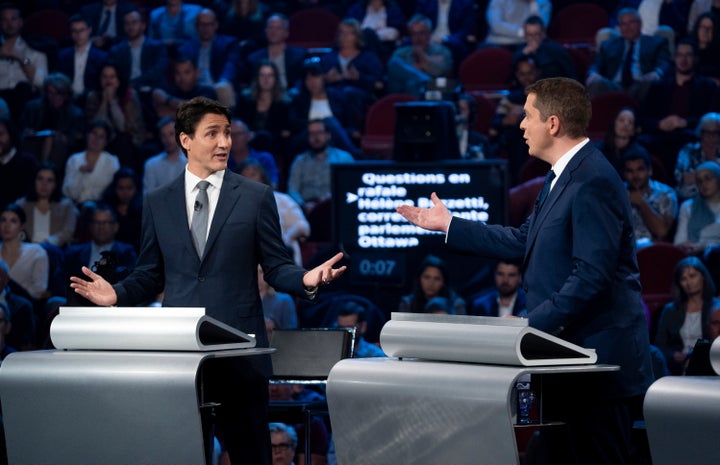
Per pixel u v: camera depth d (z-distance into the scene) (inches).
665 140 546.6
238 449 224.8
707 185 493.7
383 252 466.3
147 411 193.5
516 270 448.1
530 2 658.8
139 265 239.0
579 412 211.5
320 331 275.6
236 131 559.8
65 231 562.6
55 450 203.6
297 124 600.4
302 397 388.8
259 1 703.1
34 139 615.2
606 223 212.2
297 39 698.2
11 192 582.6
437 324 195.3
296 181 567.5
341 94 609.0
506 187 450.6
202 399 201.3
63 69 673.0
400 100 588.4
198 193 233.3
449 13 670.5
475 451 180.1
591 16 656.4
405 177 461.4
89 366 198.5
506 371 179.5
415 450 189.0
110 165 587.5
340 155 569.0
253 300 231.5
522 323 185.8
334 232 472.4
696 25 581.6
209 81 658.8
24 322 482.3
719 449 179.3
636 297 220.2
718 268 465.7
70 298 276.8
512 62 609.3
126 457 196.9
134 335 198.5
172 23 688.4
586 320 216.5
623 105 558.3
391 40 671.1
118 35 693.9
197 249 230.7
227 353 195.3
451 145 473.1
